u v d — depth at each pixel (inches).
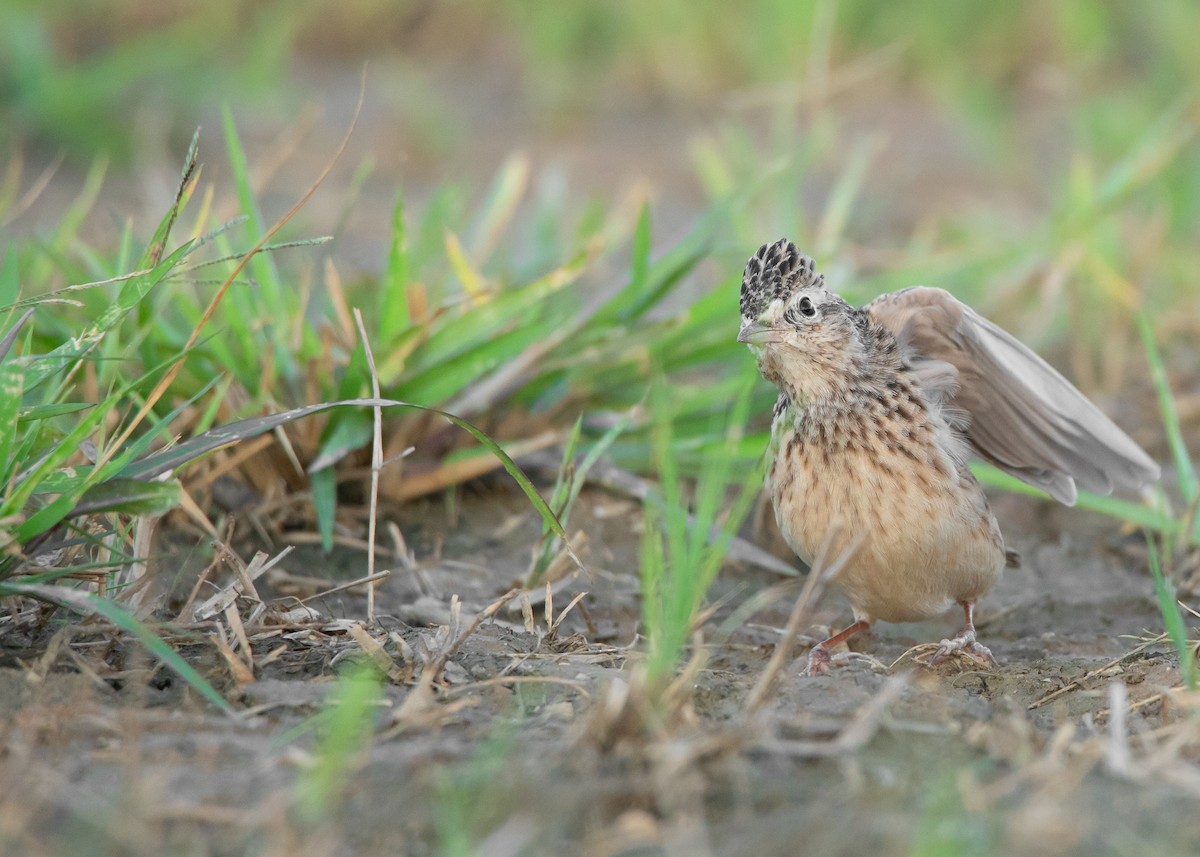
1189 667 297.0
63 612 318.0
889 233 759.7
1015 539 460.1
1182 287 649.6
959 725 277.6
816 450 355.6
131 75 861.8
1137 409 550.0
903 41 733.9
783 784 250.1
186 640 312.7
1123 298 573.9
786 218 639.8
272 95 919.7
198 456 318.0
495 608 327.0
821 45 666.8
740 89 997.2
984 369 384.2
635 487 447.8
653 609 294.4
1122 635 383.2
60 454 295.0
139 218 692.7
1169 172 714.8
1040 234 649.0
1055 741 264.1
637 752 256.4
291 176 820.6
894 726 275.1
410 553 421.1
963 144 895.1
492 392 452.8
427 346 458.3
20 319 338.6
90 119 826.8
